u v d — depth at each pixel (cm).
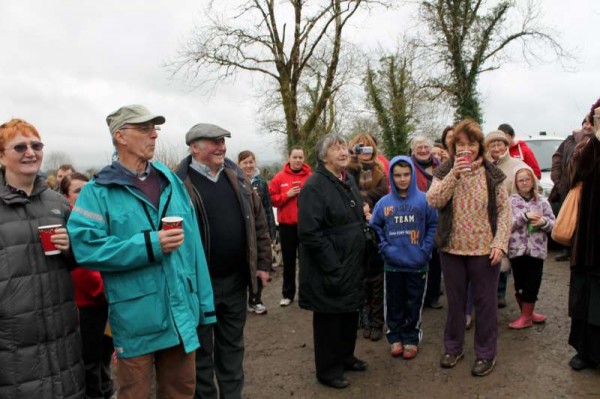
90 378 335
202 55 1591
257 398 367
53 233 235
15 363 227
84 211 243
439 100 1842
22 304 228
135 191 252
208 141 320
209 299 281
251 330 523
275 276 764
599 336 354
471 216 360
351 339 393
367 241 372
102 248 237
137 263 237
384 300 448
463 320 387
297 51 1644
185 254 265
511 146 614
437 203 364
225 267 326
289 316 561
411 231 403
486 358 372
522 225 444
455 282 377
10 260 228
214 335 337
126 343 246
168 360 266
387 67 2072
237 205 333
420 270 405
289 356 446
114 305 247
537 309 503
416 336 416
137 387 249
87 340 329
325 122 1959
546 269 660
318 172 365
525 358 394
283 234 594
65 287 246
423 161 536
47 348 235
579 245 354
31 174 239
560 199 677
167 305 250
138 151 256
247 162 646
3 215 232
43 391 232
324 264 352
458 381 366
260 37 1620
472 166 358
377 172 505
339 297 357
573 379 355
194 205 315
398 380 377
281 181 595
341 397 359
